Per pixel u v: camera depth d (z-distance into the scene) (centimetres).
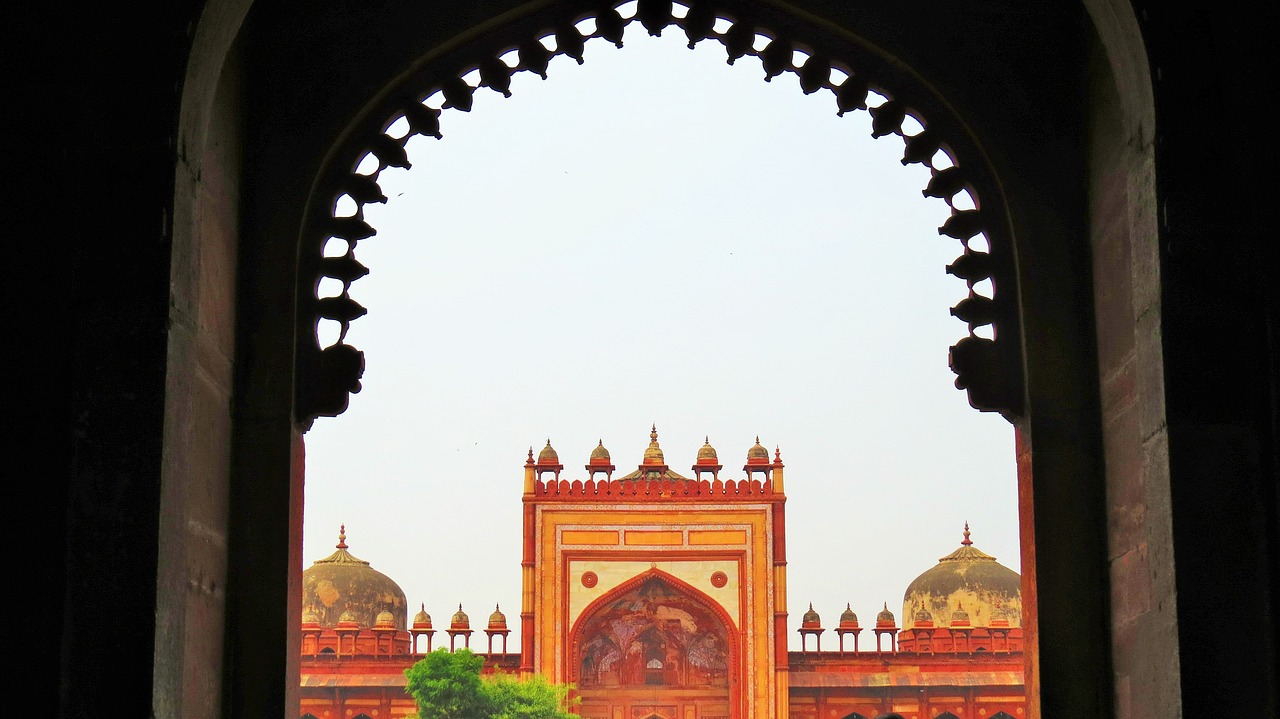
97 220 277
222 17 299
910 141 405
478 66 412
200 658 338
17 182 277
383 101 404
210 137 353
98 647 263
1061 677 364
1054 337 383
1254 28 290
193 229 293
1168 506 283
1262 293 285
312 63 397
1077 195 392
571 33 414
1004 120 397
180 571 282
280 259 384
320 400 382
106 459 269
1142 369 300
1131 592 344
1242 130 288
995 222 395
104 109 280
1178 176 289
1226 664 276
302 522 385
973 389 386
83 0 283
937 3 406
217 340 359
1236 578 279
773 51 416
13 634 262
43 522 267
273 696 361
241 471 371
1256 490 281
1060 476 375
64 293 274
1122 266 354
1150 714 324
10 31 281
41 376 271
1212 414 283
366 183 400
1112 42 310
